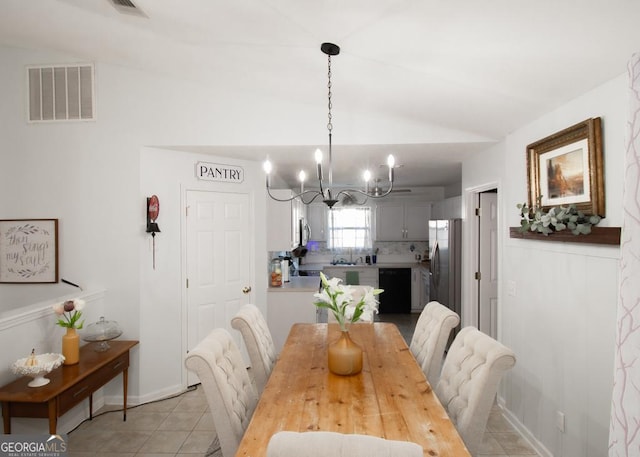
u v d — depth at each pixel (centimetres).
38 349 251
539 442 241
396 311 629
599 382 186
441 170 447
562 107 216
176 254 333
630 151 128
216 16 189
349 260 694
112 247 315
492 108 240
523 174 262
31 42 290
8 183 318
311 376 188
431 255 494
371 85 242
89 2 213
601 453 185
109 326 282
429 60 192
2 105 316
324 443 89
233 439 163
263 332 247
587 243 192
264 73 257
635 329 126
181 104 310
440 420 144
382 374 190
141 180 313
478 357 172
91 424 283
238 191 370
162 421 288
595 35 145
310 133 306
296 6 164
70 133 314
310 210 691
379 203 662
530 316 251
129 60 292
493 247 374
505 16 143
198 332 348
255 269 386
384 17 160
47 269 316
